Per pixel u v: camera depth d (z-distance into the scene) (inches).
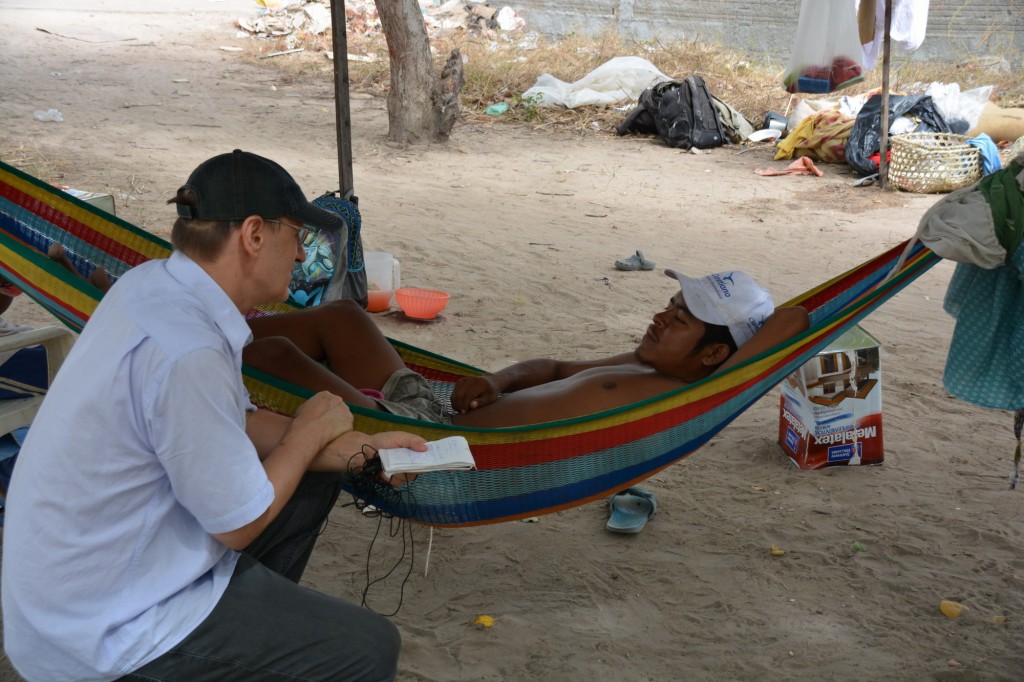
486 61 648.4
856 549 146.6
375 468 89.1
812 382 171.3
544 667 116.9
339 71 211.8
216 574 79.6
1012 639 125.4
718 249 342.3
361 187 403.5
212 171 75.8
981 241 104.5
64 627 73.4
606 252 331.0
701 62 659.4
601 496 120.4
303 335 131.6
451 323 249.3
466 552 143.7
